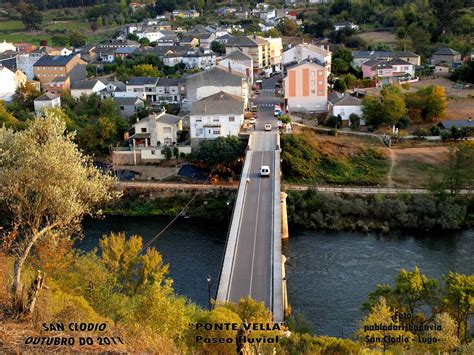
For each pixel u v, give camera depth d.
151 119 94.19
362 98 108.88
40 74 143.12
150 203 85.00
